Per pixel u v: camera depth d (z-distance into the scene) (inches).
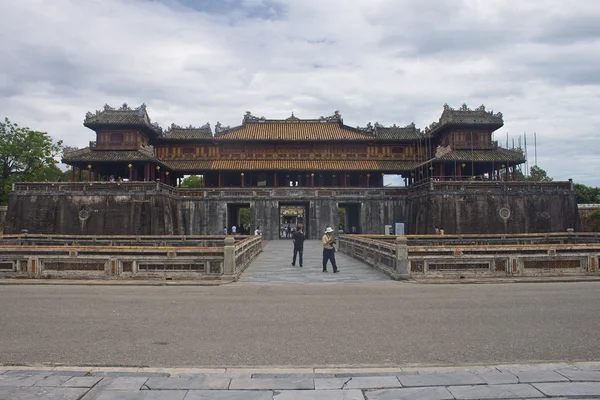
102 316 507.5
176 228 2363.4
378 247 1010.7
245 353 373.1
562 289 697.6
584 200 2970.0
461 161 2370.8
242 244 989.2
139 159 2325.3
